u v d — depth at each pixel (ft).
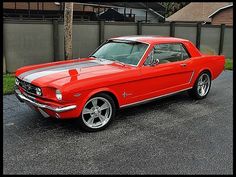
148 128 17.40
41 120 18.24
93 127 16.67
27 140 15.38
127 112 20.20
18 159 13.38
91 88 16.03
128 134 16.46
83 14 84.28
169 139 15.87
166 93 20.63
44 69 18.03
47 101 15.70
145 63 18.97
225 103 22.95
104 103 17.06
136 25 42.98
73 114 15.74
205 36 51.52
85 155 13.89
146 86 18.98
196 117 19.53
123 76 17.47
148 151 14.40
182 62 21.42
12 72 34.58
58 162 13.21
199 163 13.33
